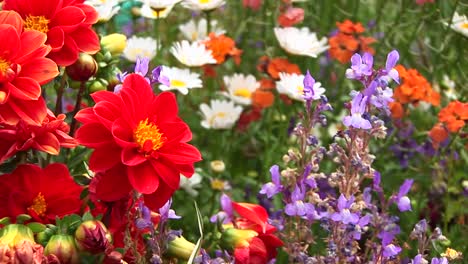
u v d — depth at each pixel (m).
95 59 1.05
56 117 1.00
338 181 1.02
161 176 0.91
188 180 1.35
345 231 1.02
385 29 1.80
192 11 1.84
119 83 1.06
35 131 0.94
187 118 1.56
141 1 1.47
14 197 0.95
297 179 1.03
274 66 1.48
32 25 0.98
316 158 1.03
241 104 1.58
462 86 1.57
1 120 0.91
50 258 0.89
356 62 1.00
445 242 1.21
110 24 1.57
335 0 1.81
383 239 1.02
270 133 1.48
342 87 1.61
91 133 0.91
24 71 0.93
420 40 1.74
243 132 1.53
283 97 1.47
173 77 1.41
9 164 0.97
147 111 0.93
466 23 1.57
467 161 1.43
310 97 1.02
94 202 0.97
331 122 1.55
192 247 0.99
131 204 0.96
